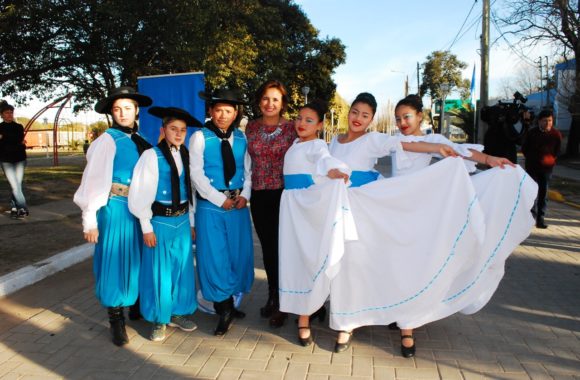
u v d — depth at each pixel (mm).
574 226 8055
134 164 3727
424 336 3793
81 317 4238
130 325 4094
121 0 10938
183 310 3773
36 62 12414
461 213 3326
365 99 3646
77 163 25047
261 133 4047
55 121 22188
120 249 3645
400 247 3447
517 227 3533
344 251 3438
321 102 3764
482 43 14773
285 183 3834
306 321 3658
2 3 11000
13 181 8234
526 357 3418
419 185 3379
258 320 4172
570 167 19891
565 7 15672
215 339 3785
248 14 17250
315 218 3467
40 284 5148
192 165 3828
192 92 6332
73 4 10930
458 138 45406
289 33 29484
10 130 8102
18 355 3510
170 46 12008
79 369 3297
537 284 5047
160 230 3656
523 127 7168
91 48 12148
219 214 3873
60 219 8242
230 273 3873
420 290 3404
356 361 3385
